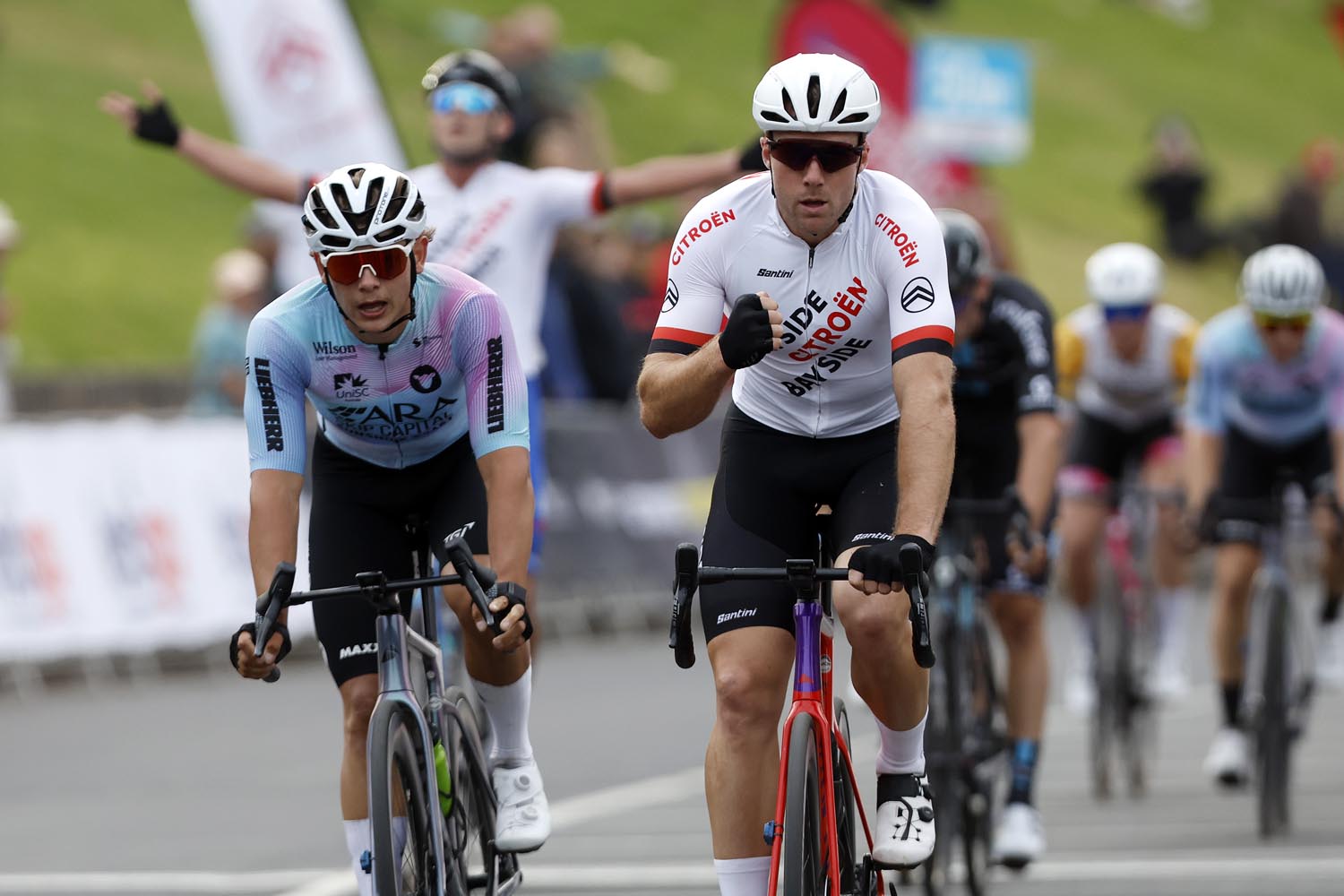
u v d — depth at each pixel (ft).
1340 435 77.77
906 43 131.85
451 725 48.34
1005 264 140.87
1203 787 83.05
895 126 131.95
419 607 50.85
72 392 132.77
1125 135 378.94
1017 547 61.52
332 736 96.17
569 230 129.18
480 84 70.69
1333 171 224.74
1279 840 69.05
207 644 119.65
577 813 74.79
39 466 110.42
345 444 49.85
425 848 44.32
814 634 42.27
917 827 44.50
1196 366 80.89
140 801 79.10
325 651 48.85
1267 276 76.07
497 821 50.80
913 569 38.83
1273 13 524.11
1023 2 438.40
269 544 45.62
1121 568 85.66
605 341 130.21
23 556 108.47
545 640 127.13
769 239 43.93
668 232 144.05
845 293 43.98
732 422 46.83
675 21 348.18
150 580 114.62
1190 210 258.16
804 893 40.11
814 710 41.98
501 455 46.96
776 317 39.83
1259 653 71.05
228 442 121.29
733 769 43.19
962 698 60.44
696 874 62.54
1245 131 414.21
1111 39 442.50
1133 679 81.05
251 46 106.52
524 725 51.60
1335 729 100.17
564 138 121.60
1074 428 97.04
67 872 65.46
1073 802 79.66
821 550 46.83
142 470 115.55
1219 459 81.15
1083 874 63.98
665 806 75.87
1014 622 67.05
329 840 69.82
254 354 46.85
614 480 132.46
